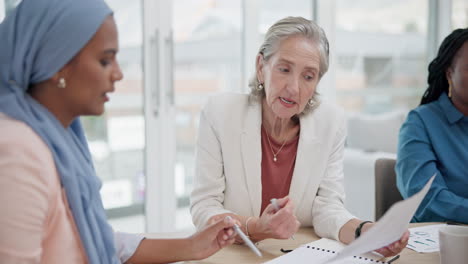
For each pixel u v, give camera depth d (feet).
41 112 2.57
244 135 4.63
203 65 11.26
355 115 12.45
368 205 9.50
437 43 15.66
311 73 4.22
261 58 4.49
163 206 10.81
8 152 2.28
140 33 10.18
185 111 11.16
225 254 3.66
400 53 14.76
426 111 5.59
